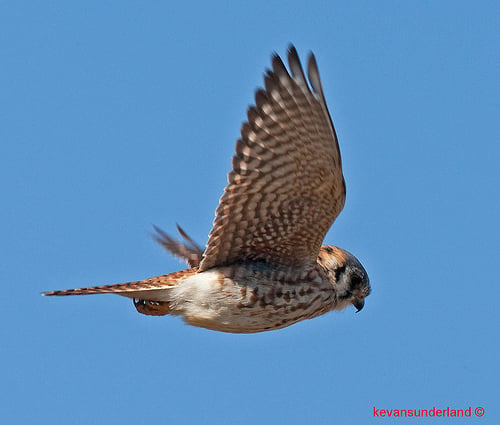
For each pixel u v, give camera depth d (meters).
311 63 12.17
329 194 13.21
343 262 15.65
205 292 13.99
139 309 14.39
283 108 12.38
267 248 13.98
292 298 14.26
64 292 13.61
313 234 13.84
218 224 13.51
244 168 12.91
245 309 14.09
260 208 13.39
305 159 12.78
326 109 12.20
